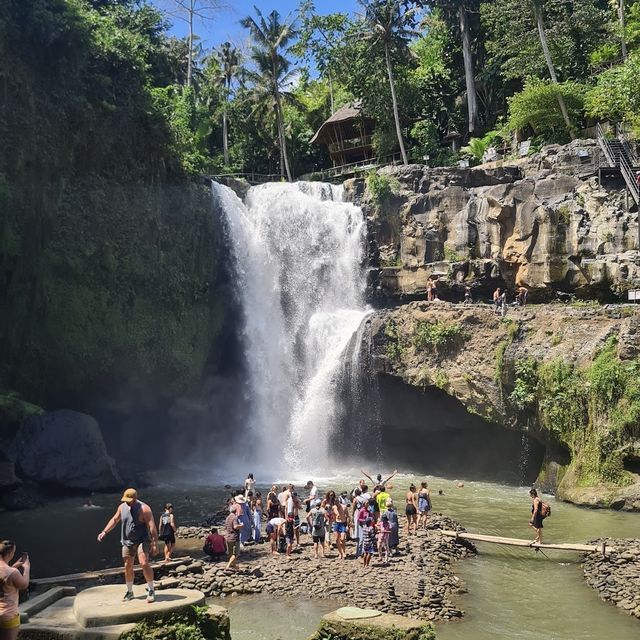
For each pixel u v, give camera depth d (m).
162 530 20.39
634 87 42.38
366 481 37.03
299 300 46.50
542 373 33.09
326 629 12.48
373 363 40.06
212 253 43.94
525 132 55.38
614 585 19.19
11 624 9.99
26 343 34.81
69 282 36.72
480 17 62.41
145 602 12.29
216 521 26.77
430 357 38.09
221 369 44.84
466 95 67.38
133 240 39.78
